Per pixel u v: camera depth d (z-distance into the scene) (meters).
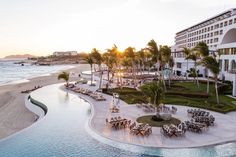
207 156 16.86
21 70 191.38
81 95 43.97
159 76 61.44
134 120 25.69
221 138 20.12
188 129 22.17
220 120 26.06
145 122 24.83
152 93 25.25
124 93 42.94
